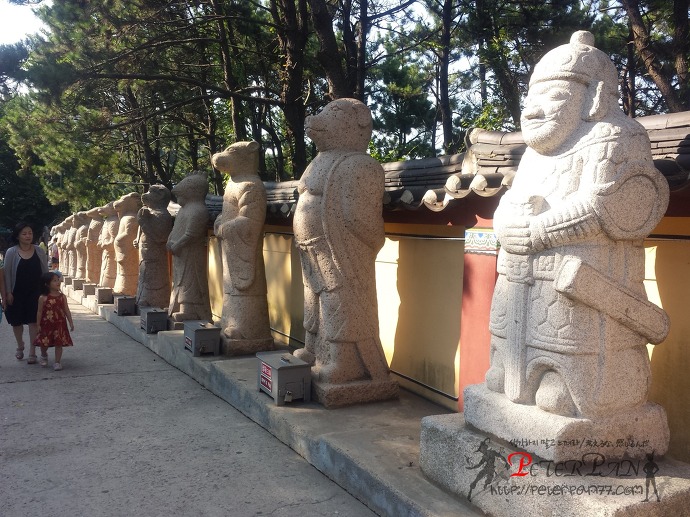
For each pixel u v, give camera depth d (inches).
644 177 115.3
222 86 603.8
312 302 211.5
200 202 331.0
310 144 675.4
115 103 561.6
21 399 242.8
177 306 335.0
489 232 179.5
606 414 117.8
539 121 122.5
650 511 106.7
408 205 197.2
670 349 141.7
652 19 505.7
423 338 215.5
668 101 421.4
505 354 129.0
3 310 304.8
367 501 148.0
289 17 458.0
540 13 499.5
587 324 116.0
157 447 189.8
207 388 255.9
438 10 613.3
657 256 144.7
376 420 187.5
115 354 325.4
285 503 151.4
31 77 404.8
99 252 561.3
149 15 481.1
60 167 607.8
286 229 323.3
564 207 115.4
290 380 203.5
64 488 161.2
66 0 441.7
